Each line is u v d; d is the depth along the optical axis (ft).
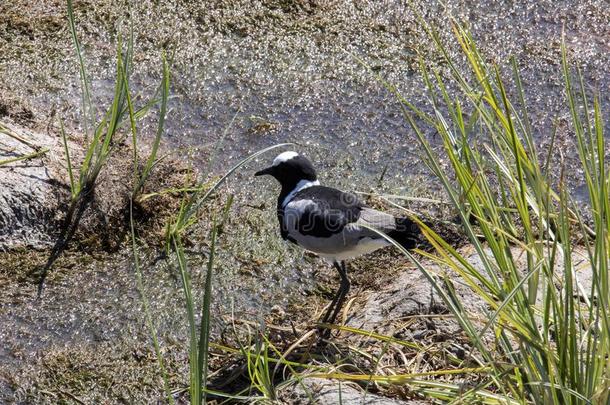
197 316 34.96
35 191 38.52
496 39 52.11
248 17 52.85
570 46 51.67
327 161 43.68
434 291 33.96
